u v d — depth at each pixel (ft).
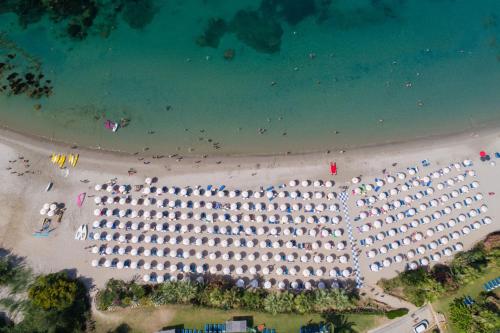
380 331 121.80
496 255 125.90
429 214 138.62
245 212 137.49
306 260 130.62
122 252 131.23
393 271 130.52
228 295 121.08
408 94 155.84
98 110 151.23
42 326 114.93
